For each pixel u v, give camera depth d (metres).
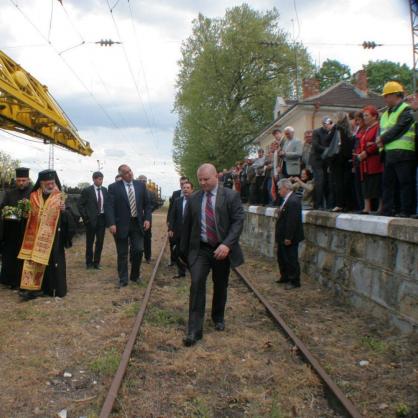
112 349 5.42
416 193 6.90
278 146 12.44
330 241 8.50
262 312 7.23
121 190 8.76
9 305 7.35
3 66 10.45
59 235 7.81
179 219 7.88
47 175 7.63
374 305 6.71
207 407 4.13
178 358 5.27
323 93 29.11
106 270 10.70
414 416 3.96
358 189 8.55
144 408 4.09
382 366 5.04
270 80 38.69
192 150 38.75
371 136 7.72
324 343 5.85
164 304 7.72
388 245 6.32
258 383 4.64
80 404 4.18
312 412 4.07
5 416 3.98
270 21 38.69
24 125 12.54
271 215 12.79
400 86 6.89
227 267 6.12
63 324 6.43
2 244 8.51
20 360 5.16
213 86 37.78
